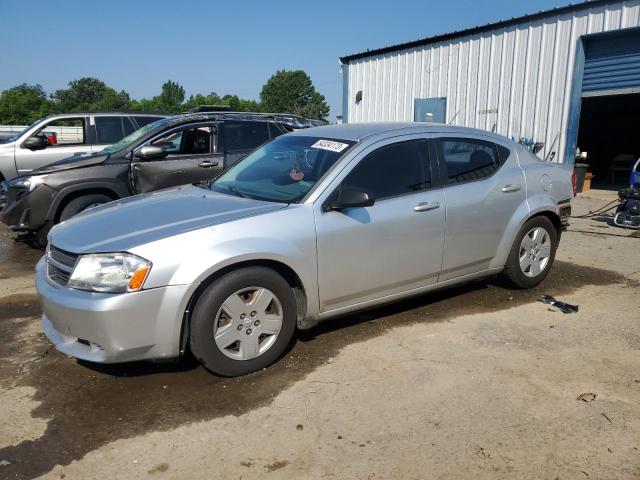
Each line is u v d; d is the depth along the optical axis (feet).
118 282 10.77
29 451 9.62
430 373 12.19
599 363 12.67
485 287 18.19
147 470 9.09
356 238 13.15
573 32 37.47
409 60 49.19
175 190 15.60
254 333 12.05
